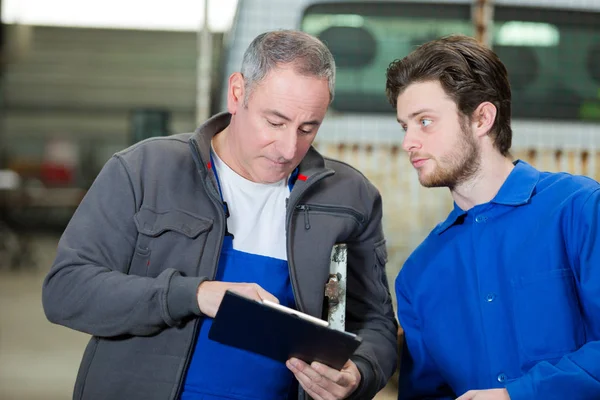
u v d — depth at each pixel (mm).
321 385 2074
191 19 16547
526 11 4570
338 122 4320
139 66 19953
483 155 2186
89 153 22844
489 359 2176
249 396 2260
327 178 2420
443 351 2291
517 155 4379
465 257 2262
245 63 2205
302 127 2170
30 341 7270
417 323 2396
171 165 2283
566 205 2117
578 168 4387
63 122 22641
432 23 4465
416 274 2363
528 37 4578
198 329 2207
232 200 2320
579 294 2094
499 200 2191
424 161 2172
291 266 2271
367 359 2287
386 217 4270
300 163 2355
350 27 4438
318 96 2133
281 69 2117
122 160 2266
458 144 2145
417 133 2170
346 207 2393
